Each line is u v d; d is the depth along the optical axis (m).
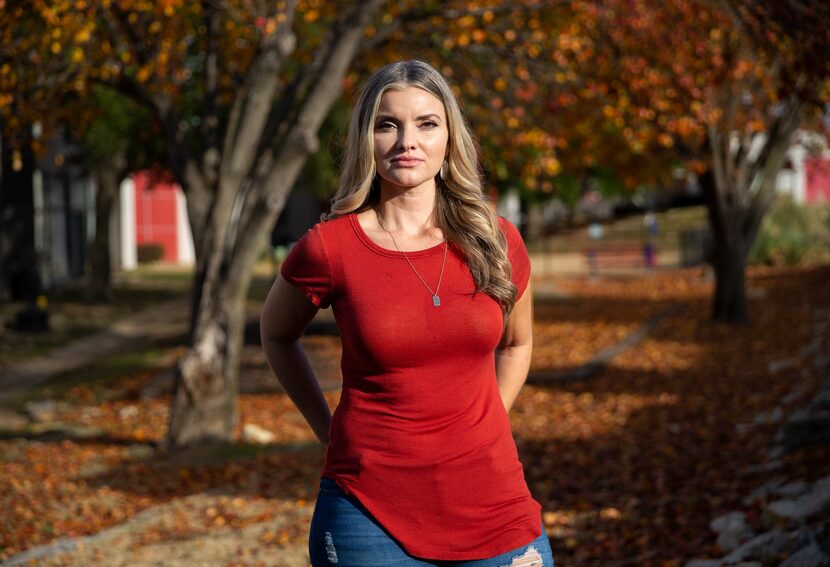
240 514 6.99
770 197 17.19
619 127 12.52
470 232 2.54
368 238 2.54
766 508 5.50
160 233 46.53
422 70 2.59
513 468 2.55
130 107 18.75
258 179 10.11
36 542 6.62
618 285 27.22
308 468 8.39
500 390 2.80
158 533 6.56
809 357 12.42
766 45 6.93
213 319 10.05
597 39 11.70
